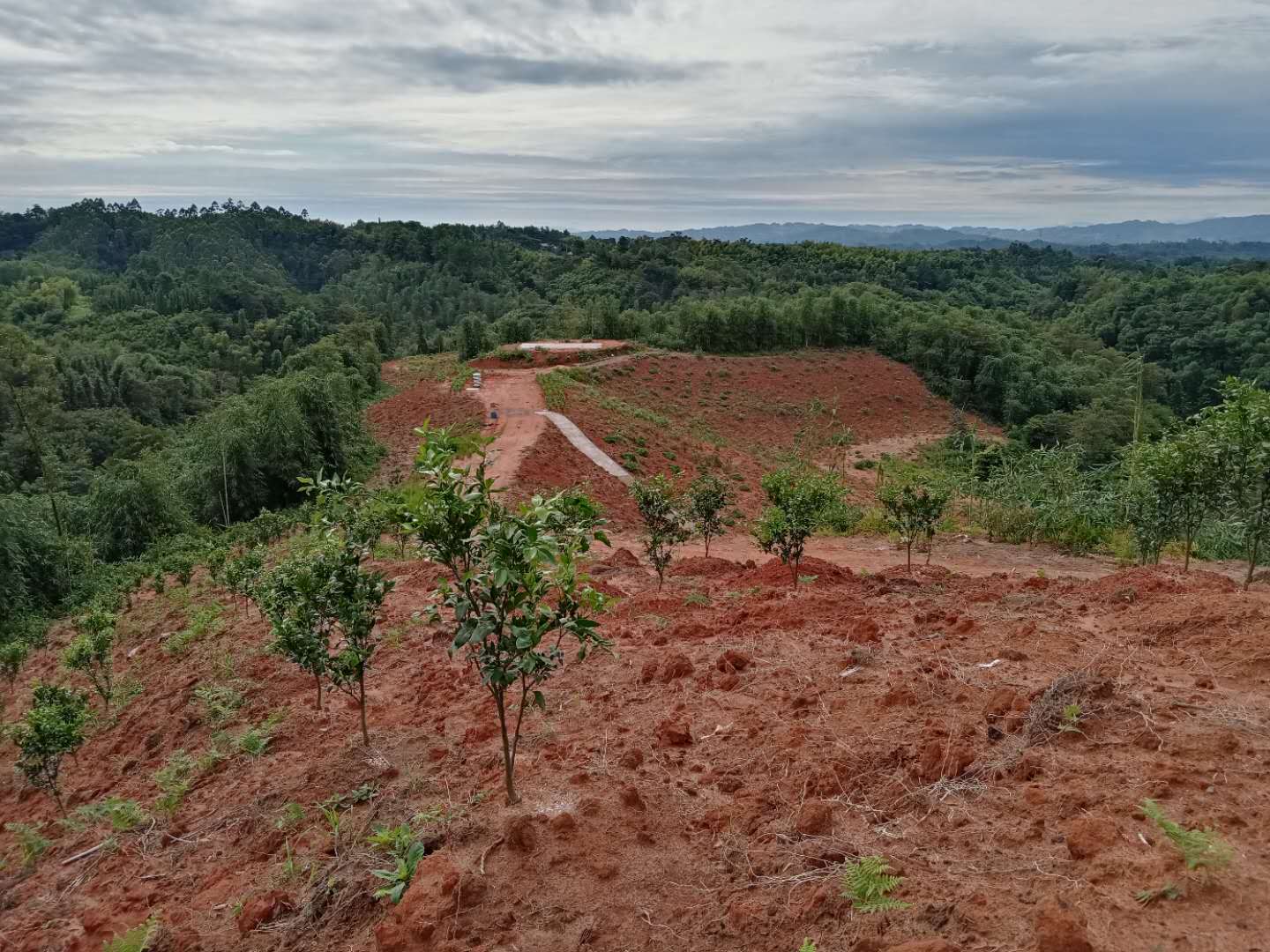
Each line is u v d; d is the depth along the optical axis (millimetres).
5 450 37969
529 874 4375
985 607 8742
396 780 5926
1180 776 4348
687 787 5172
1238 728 4879
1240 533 14617
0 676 15219
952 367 63156
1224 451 10492
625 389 52000
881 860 3924
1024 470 21266
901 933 3467
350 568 6324
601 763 5566
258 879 5035
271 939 4402
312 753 6895
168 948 4465
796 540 11570
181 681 10789
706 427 49656
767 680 6832
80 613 20234
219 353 79062
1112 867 3637
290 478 30297
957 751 4949
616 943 3842
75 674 14133
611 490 26891
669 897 4113
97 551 26484
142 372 62875
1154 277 104500
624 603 10406
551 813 4934
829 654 7305
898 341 67250
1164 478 11523
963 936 3381
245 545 21703
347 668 6473
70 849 6398
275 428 30578
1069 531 17500
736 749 5645
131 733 9734
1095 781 4449
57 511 27844
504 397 40781
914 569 12891
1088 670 5840
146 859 5809
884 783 4840
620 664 7730
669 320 68062
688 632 8578
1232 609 6926
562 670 7691
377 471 33906
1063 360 71625
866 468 45812
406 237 153500
